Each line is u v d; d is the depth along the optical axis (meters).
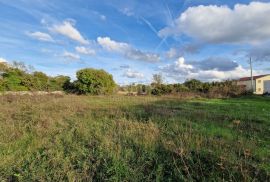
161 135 4.91
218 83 27.41
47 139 4.93
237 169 3.17
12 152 4.25
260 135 5.18
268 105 12.90
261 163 3.38
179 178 3.14
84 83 23.81
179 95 23.17
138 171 3.37
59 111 9.01
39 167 3.57
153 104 12.23
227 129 5.72
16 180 3.30
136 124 5.82
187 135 4.64
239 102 15.73
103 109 9.74
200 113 8.43
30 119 7.16
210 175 3.16
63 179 3.25
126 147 4.27
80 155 3.98
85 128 5.75
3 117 7.54
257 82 42.72
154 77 32.84
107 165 3.52
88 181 3.18
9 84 21.83
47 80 26.84
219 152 3.76
